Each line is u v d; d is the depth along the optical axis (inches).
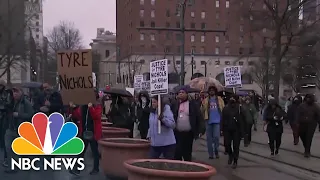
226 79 716.0
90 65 354.9
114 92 504.1
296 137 652.7
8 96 404.2
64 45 2326.5
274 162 485.1
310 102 516.1
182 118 390.6
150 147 333.1
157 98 323.6
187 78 3587.6
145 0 3686.0
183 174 219.5
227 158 504.4
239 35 3818.9
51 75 2770.7
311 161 487.2
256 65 2546.8
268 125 529.3
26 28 2096.5
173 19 3732.8
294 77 2290.8
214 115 495.8
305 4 1083.3
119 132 453.1
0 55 2017.7
